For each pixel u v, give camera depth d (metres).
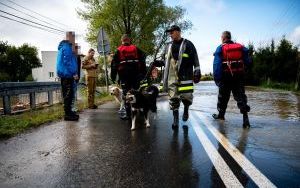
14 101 11.48
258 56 41.97
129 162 4.30
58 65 8.05
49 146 5.25
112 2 32.00
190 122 7.70
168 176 3.72
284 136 5.96
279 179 3.59
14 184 3.53
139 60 8.03
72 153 4.80
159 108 10.95
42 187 3.44
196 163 4.22
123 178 3.67
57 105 12.16
